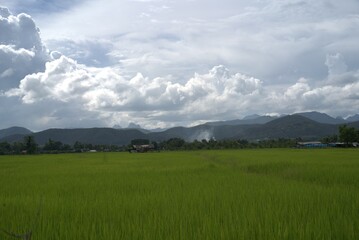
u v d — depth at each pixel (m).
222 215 7.87
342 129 103.75
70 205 9.61
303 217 7.52
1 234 6.67
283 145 114.25
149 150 109.69
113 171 23.59
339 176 16.77
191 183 14.73
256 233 6.60
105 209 9.02
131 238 6.50
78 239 6.54
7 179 18.70
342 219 7.19
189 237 6.44
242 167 26.42
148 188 13.27
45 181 17.19
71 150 134.00
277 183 14.06
